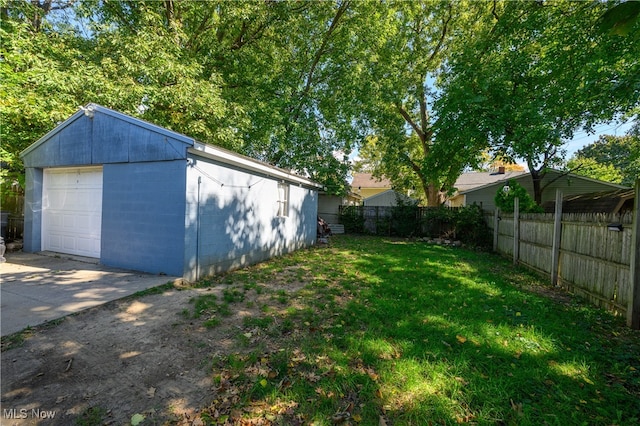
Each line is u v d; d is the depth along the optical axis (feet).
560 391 7.36
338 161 47.55
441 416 6.49
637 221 11.51
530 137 29.66
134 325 10.89
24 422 6.15
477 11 44.78
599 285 14.12
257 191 24.16
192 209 17.19
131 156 18.15
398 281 18.02
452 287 16.80
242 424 6.27
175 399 6.98
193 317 11.76
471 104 34.40
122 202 18.58
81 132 20.15
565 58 27.94
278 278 18.54
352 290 15.93
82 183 21.43
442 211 44.32
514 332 10.71
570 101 27.78
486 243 36.94
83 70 24.84
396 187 61.93
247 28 41.32
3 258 19.81
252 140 40.45
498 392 7.23
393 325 11.19
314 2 40.63
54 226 22.98
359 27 42.78
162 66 27.63
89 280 15.90
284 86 41.93
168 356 8.84
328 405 6.83
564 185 50.03
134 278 16.42
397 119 50.47
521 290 16.85
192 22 38.75
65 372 7.89
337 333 10.51
